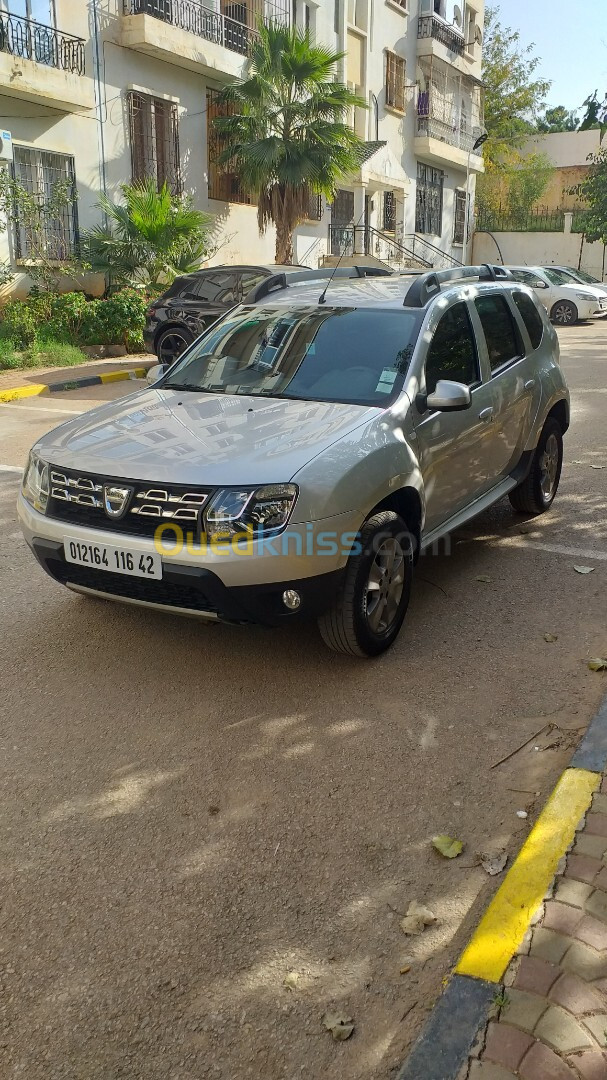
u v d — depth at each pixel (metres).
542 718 3.71
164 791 3.24
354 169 19.61
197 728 3.66
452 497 4.90
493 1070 2.03
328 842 2.95
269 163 18.12
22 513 4.07
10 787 3.27
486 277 5.95
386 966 2.44
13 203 14.58
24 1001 2.34
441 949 2.49
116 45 16.83
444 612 4.81
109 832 3.02
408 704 3.83
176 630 4.57
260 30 18.47
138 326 15.97
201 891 2.73
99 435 4.11
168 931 2.57
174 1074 2.13
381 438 3.99
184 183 19.17
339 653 4.30
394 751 3.48
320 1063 2.15
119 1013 2.30
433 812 3.11
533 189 42.84
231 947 2.51
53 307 15.38
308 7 23.08
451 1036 2.14
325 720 3.71
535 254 36.88
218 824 3.05
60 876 2.81
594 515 6.58
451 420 4.66
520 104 42.47
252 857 2.88
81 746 3.53
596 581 5.25
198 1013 2.29
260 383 4.62
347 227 26.19
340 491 3.64
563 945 2.37
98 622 4.66
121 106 17.17
